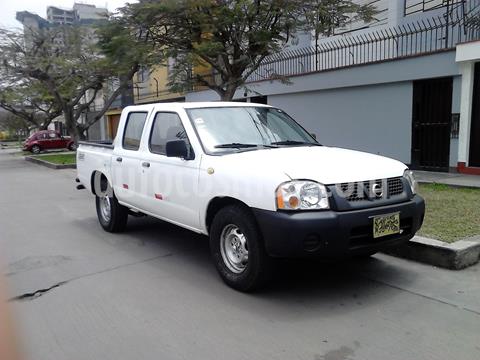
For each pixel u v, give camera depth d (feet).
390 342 11.28
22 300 14.53
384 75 39.63
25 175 56.54
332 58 48.96
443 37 37.29
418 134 38.29
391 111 40.11
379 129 41.45
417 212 14.56
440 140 36.73
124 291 15.02
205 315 13.05
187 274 16.47
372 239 13.43
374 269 16.31
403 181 14.61
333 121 45.98
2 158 101.30
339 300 13.83
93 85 76.84
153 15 38.19
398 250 17.44
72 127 77.51
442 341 11.27
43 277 16.57
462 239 17.15
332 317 12.71
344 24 41.88
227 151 15.94
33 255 19.40
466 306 13.16
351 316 12.75
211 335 11.88
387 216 13.52
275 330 12.04
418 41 41.32
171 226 23.94
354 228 12.98
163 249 19.76
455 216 21.07
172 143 16.05
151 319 12.91
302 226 12.49
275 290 14.70
